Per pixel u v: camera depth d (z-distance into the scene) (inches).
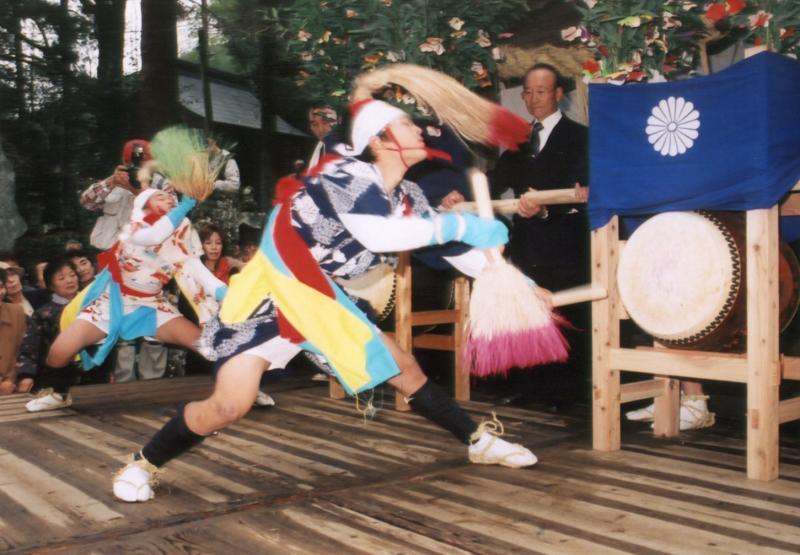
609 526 99.3
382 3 180.9
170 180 150.9
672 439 144.2
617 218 137.4
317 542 95.4
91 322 171.8
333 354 99.8
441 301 180.4
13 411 180.1
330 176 99.0
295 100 573.6
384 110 102.0
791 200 130.1
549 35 224.5
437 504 109.0
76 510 109.0
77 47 545.0
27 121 538.9
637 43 141.9
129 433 158.1
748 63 114.1
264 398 177.5
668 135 124.5
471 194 167.0
